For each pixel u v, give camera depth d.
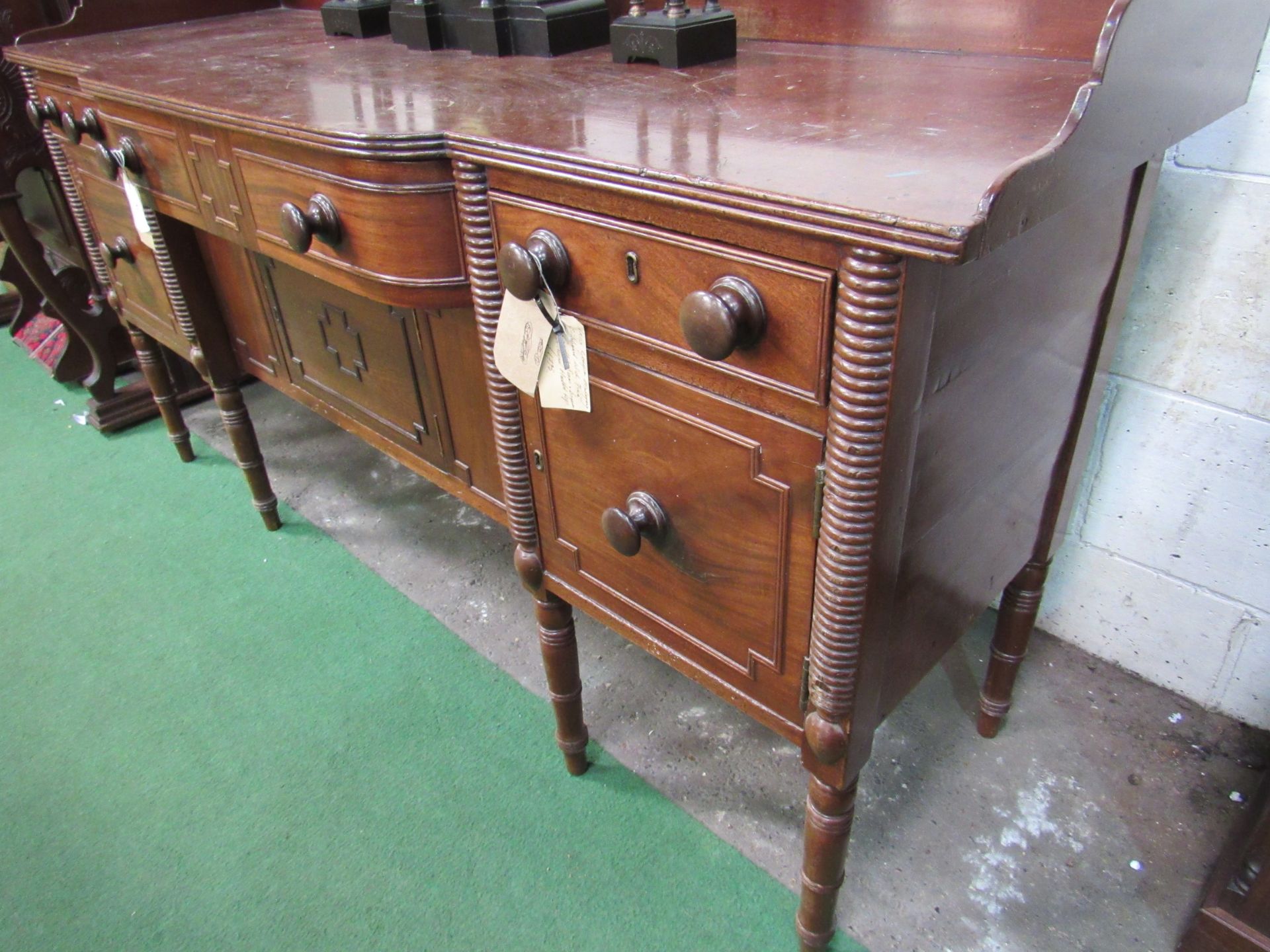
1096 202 0.75
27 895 1.04
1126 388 1.11
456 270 0.84
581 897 1.01
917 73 0.87
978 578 0.87
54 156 1.58
